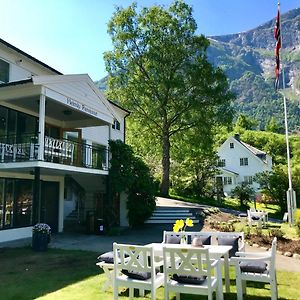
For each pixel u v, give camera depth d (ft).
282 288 21.99
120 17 92.63
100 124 56.75
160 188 100.53
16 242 42.52
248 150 163.43
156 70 89.10
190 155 101.09
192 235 25.54
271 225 55.47
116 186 54.44
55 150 46.03
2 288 22.31
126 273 19.21
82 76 47.65
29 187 48.88
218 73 89.30
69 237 46.80
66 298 20.07
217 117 90.07
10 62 47.44
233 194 103.96
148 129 96.43
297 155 185.57
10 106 46.16
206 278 17.99
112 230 49.47
